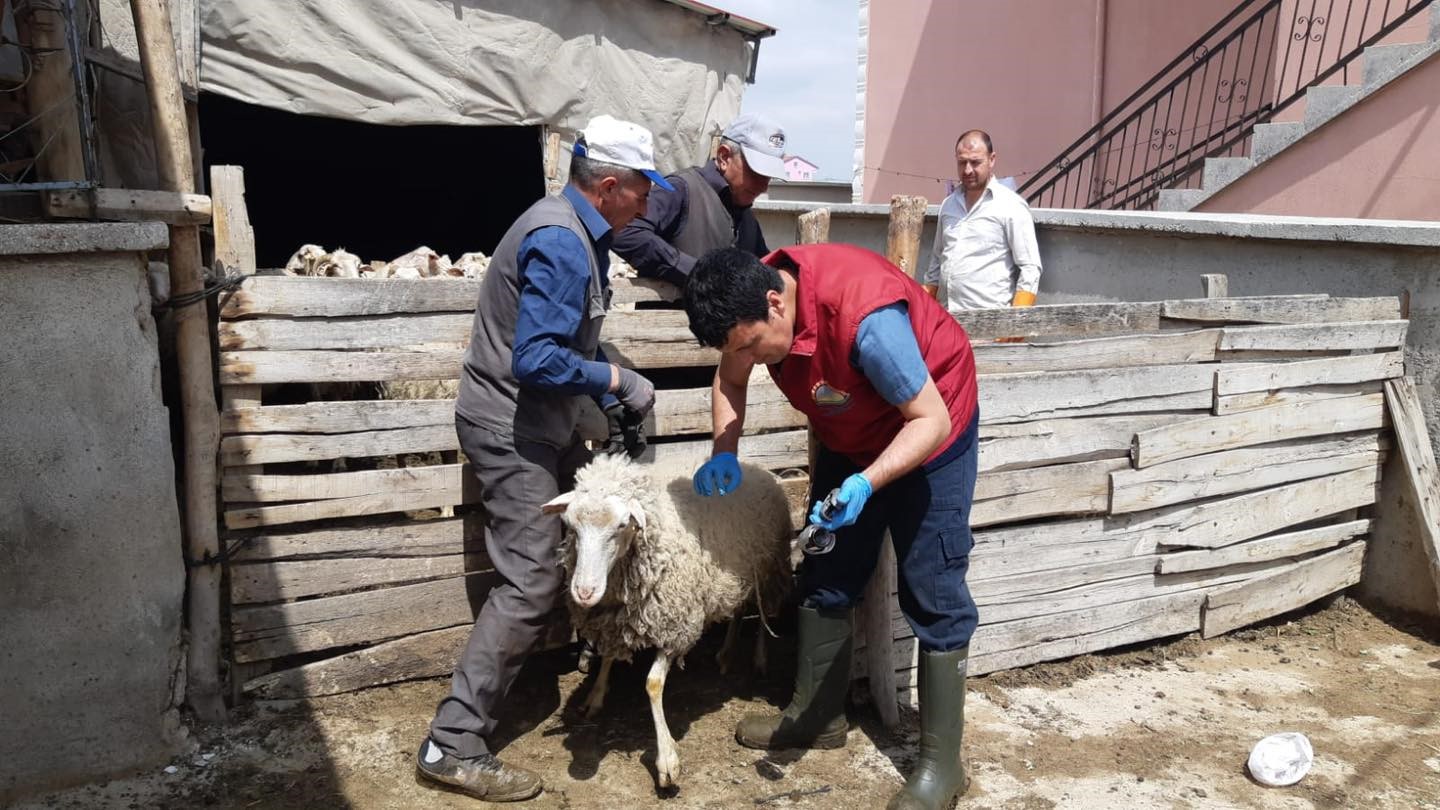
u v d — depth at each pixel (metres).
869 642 4.02
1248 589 4.94
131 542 3.39
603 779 3.57
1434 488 5.05
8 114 4.19
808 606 3.69
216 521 3.65
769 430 4.42
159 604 3.47
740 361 3.58
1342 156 7.79
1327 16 8.64
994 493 4.26
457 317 3.88
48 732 3.35
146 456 3.38
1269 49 10.22
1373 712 4.25
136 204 3.31
